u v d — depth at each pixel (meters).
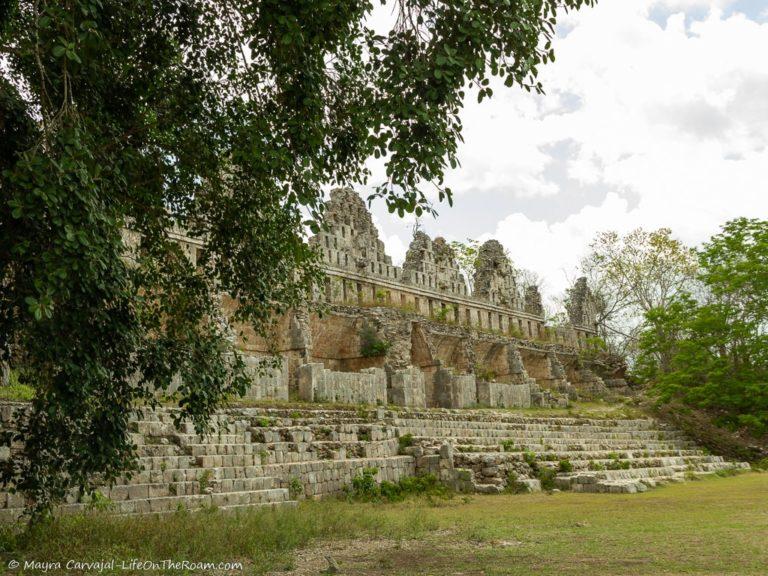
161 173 12.96
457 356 40.97
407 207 10.67
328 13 10.96
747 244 40.53
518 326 50.25
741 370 39.28
